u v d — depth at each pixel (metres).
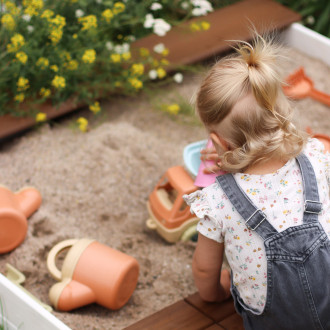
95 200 2.43
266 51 1.46
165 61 2.97
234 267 1.50
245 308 1.52
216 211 1.47
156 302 1.99
